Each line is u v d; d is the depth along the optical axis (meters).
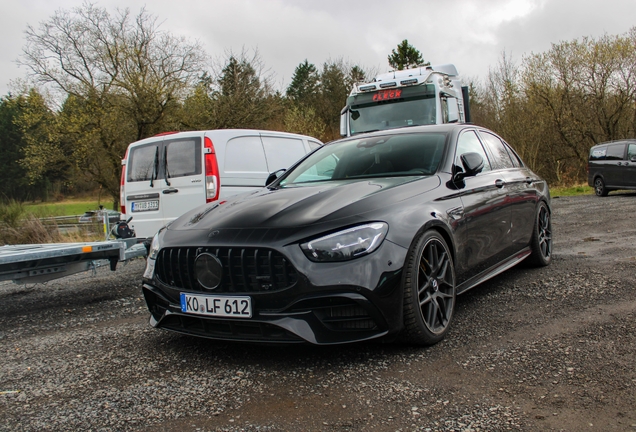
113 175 24.81
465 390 2.38
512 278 4.75
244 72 25.92
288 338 2.72
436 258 3.15
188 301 2.97
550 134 28.34
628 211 10.31
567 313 3.50
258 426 2.15
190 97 24.14
